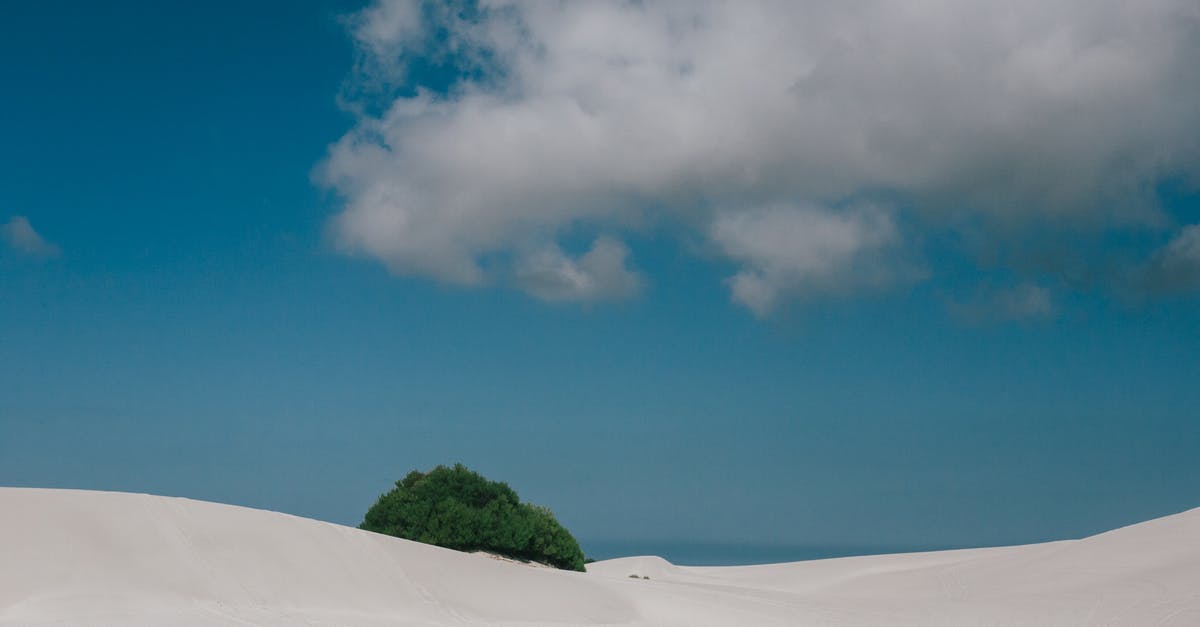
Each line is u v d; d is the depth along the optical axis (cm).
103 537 1602
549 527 2689
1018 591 2331
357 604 1638
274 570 1664
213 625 1353
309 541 1817
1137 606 1927
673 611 1939
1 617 1327
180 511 1769
